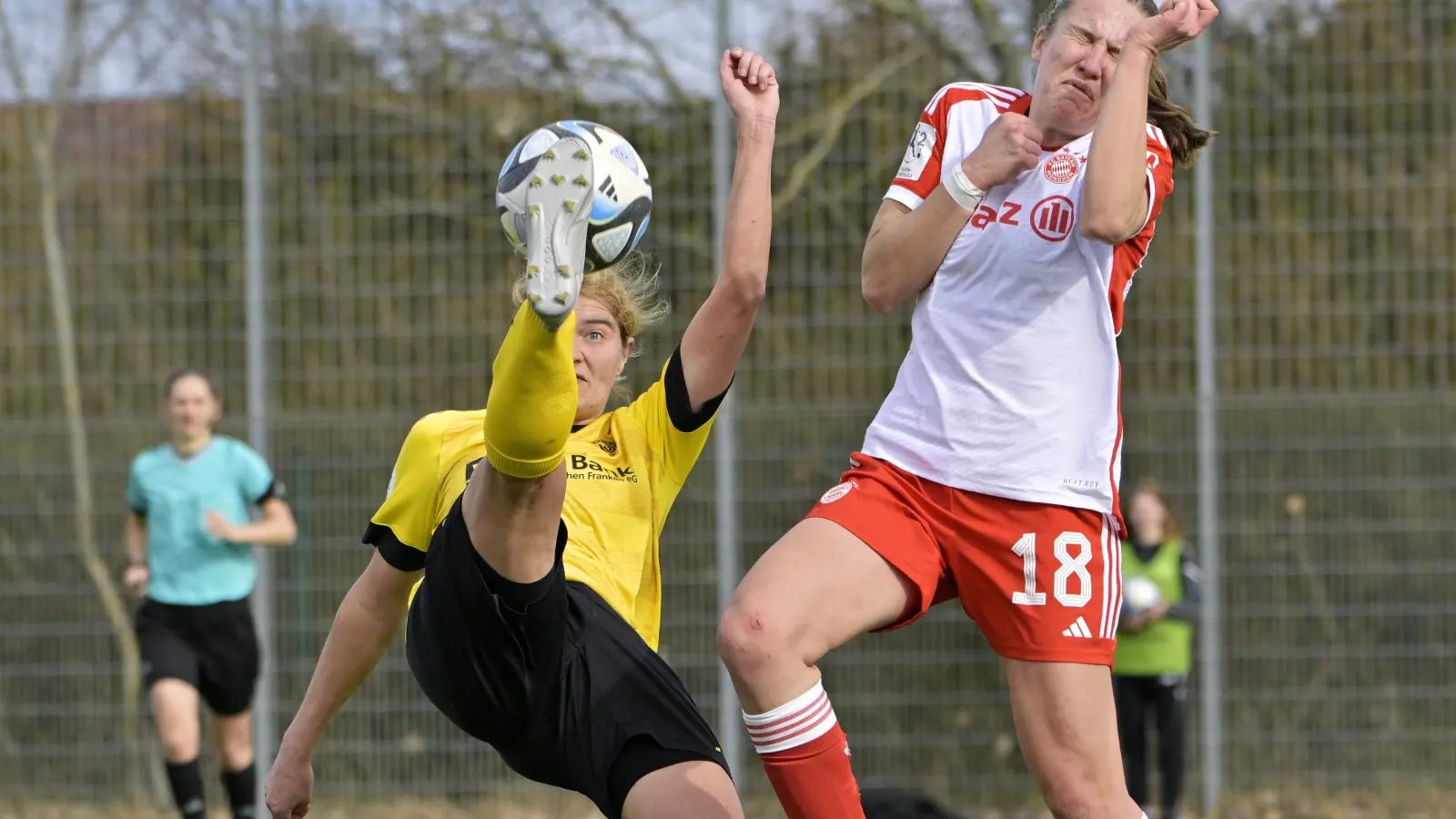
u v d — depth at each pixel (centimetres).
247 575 2523
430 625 1023
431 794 2717
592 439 1165
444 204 2808
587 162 859
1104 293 1038
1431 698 2594
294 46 2839
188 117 2889
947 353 1045
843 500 1036
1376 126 2664
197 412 2523
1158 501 2584
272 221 2819
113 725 2831
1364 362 2655
